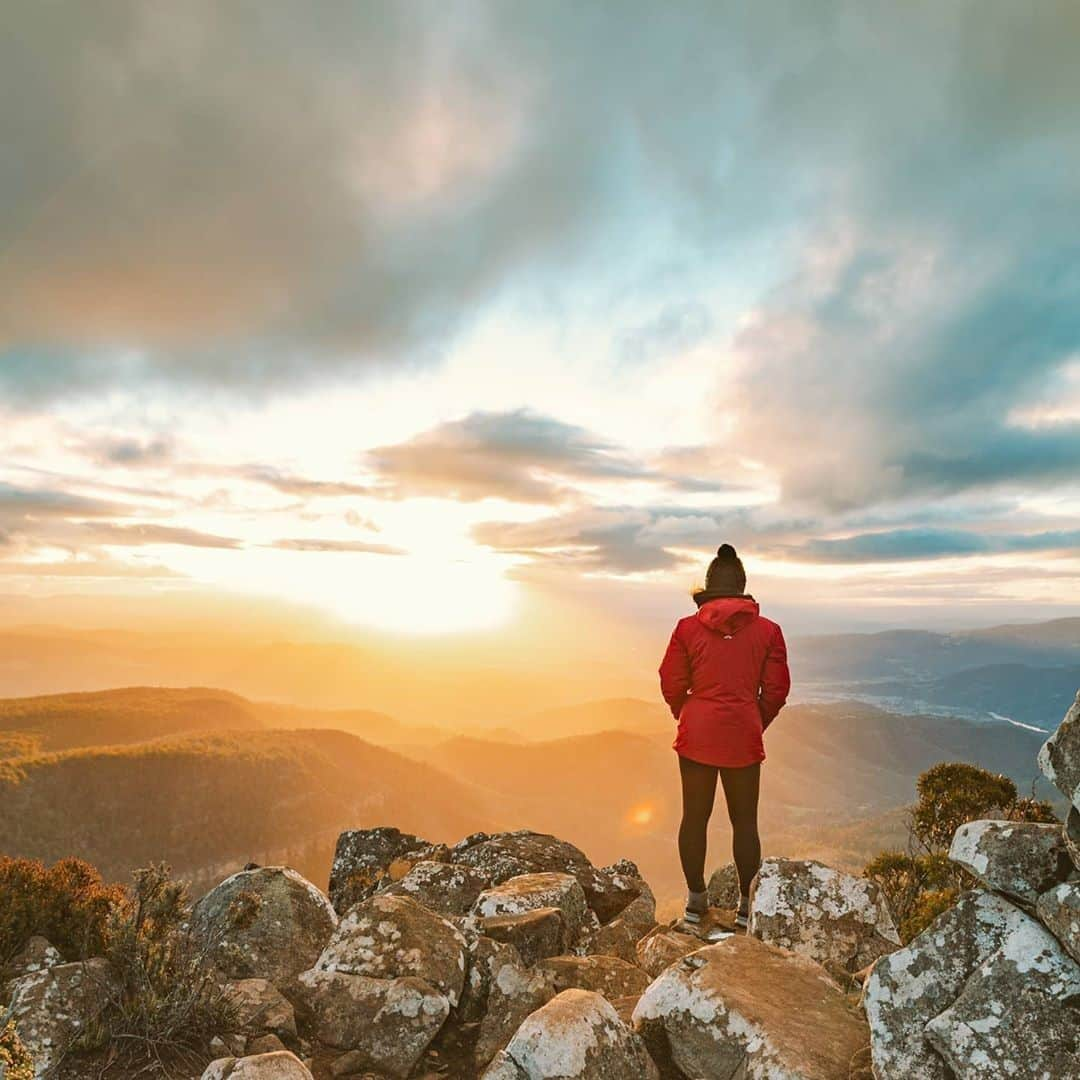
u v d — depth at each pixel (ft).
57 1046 12.70
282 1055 11.68
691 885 20.66
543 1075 11.35
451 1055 14.33
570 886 21.71
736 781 20.26
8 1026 11.70
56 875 17.97
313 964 17.30
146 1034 13.08
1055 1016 9.50
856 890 17.83
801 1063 10.96
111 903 16.58
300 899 18.69
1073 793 9.91
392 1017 14.26
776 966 14.07
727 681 20.26
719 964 13.84
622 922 22.48
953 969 10.57
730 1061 11.88
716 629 20.39
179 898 15.74
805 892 17.87
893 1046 10.46
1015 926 10.45
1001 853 10.86
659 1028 13.07
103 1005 13.55
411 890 24.41
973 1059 9.62
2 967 15.03
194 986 14.05
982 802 35.06
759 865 19.66
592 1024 11.98
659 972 17.34
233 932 17.19
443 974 15.29
